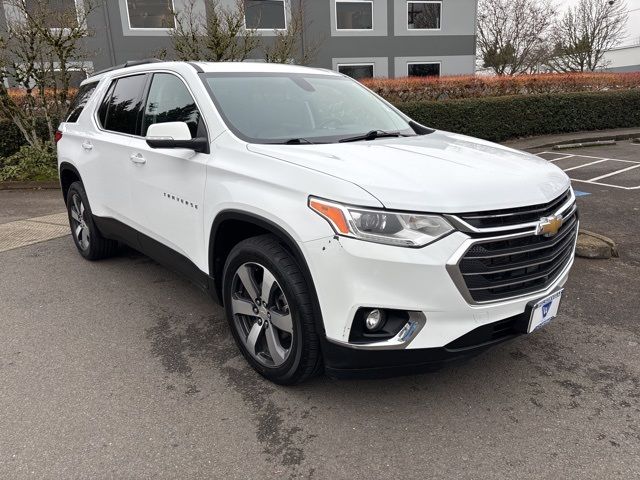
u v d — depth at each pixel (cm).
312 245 240
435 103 1311
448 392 288
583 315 377
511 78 1542
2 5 1017
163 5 1717
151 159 355
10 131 1057
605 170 950
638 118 1564
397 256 226
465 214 232
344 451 243
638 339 342
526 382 296
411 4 2080
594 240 502
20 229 631
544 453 240
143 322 377
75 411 274
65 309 399
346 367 248
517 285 254
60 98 1023
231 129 306
